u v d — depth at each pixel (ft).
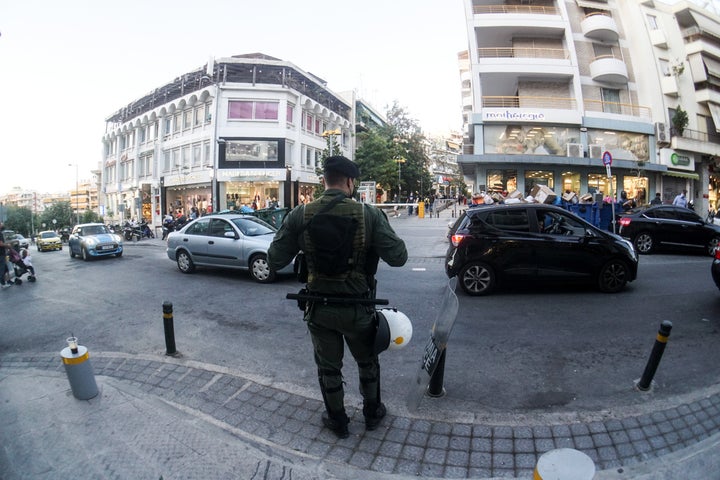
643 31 83.61
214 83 96.43
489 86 83.87
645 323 17.20
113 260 46.11
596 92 79.61
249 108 99.19
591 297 21.58
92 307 23.27
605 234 22.29
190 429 9.75
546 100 77.51
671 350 14.28
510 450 8.89
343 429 9.38
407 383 12.32
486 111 74.64
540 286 24.30
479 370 13.11
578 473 4.58
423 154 166.91
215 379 12.80
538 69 75.36
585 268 22.04
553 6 82.43
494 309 19.85
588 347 14.76
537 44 80.64
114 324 19.69
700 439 8.95
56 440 9.34
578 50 79.97
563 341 15.42
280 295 24.40
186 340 16.87
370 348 9.11
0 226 32.07
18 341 18.01
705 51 92.12
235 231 29.86
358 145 151.74
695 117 90.89
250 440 9.45
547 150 76.18
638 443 8.96
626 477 7.96
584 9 82.99
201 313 20.98
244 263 29.09
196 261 31.99
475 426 9.78
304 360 14.48
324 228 8.39
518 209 22.71
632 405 10.61
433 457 8.71
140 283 29.76
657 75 83.35
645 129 80.07
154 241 76.79
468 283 22.61
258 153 98.94
